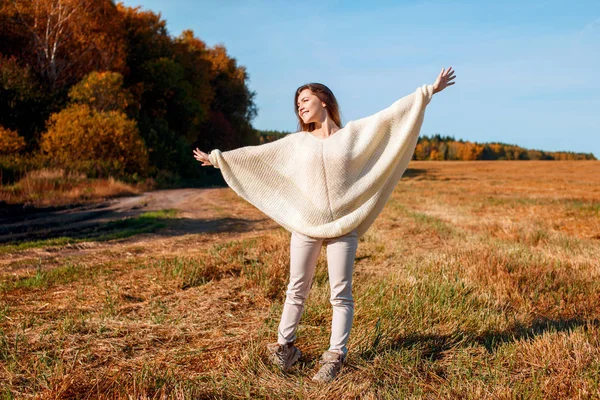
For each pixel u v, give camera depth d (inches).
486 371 118.3
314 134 125.1
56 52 1369.3
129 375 116.4
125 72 1595.7
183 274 218.7
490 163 3171.8
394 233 374.0
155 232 409.7
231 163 123.0
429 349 133.8
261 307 175.5
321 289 188.1
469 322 152.0
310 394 108.1
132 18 1721.2
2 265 262.7
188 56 2027.6
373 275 229.1
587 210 516.7
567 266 235.6
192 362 125.7
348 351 129.3
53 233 402.0
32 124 1138.0
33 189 716.0
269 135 4101.9
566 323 155.5
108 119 1087.6
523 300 180.7
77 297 186.9
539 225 418.0
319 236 115.0
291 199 121.0
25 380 114.7
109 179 924.6
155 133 1422.2
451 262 233.8
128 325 152.0
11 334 144.4
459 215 509.7
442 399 104.3
